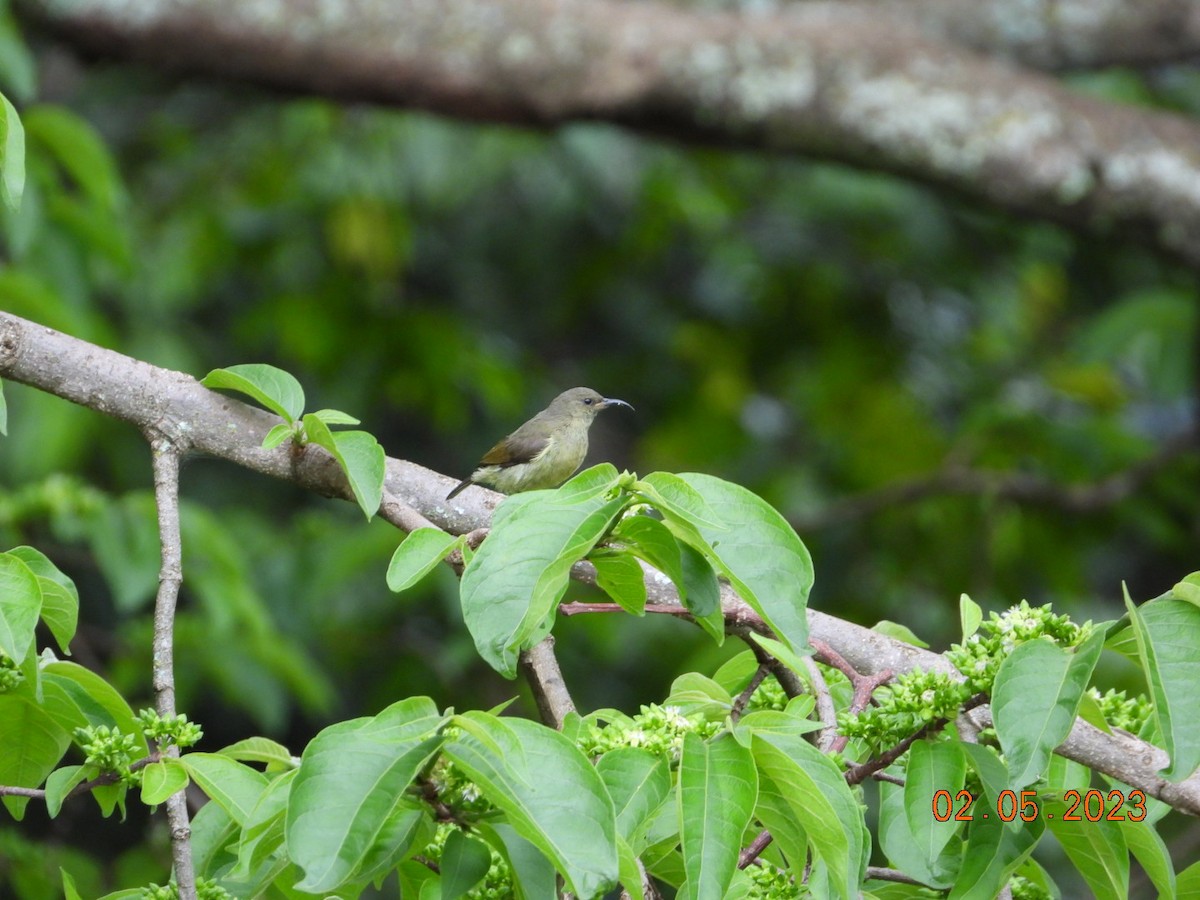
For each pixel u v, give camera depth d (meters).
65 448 12.73
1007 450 15.24
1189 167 12.42
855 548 15.50
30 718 5.01
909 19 13.90
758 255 17.56
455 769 3.99
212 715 16.83
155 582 10.07
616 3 12.92
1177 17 13.91
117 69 17.33
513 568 3.85
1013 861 4.33
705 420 16.89
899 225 16.89
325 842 3.55
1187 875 4.92
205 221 15.31
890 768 4.95
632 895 3.92
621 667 14.66
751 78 12.45
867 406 16.80
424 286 17.55
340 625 14.00
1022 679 3.97
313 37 12.15
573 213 17.12
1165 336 14.41
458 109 12.49
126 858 11.02
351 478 5.02
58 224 11.15
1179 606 4.08
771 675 5.32
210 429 5.95
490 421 17.56
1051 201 12.48
